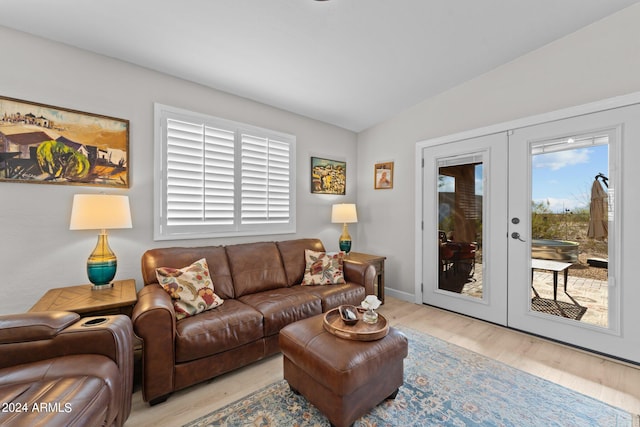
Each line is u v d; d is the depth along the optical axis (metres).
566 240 2.37
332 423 1.40
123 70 2.30
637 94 2.01
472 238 2.96
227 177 2.88
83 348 1.27
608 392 1.73
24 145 1.90
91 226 1.85
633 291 2.06
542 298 2.50
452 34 2.21
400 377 1.67
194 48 2.19
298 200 3.53
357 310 2.03
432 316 3.02
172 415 1.54
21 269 1.91
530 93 2.53
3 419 0.85
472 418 1.51
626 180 2.08
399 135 3.64
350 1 1.80
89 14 1.79
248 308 2.12
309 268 2.91
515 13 2.04
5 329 1.20
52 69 2.00
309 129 3.64
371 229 4.02
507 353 2.22
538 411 1.56
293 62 2.44
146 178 2.40
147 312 1.58
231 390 1.78
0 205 1.84
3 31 1.85
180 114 2.59
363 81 2.83
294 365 1.66
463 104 2.99
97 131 2.17
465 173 3.00
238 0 1.74
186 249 2.40
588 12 2.08
